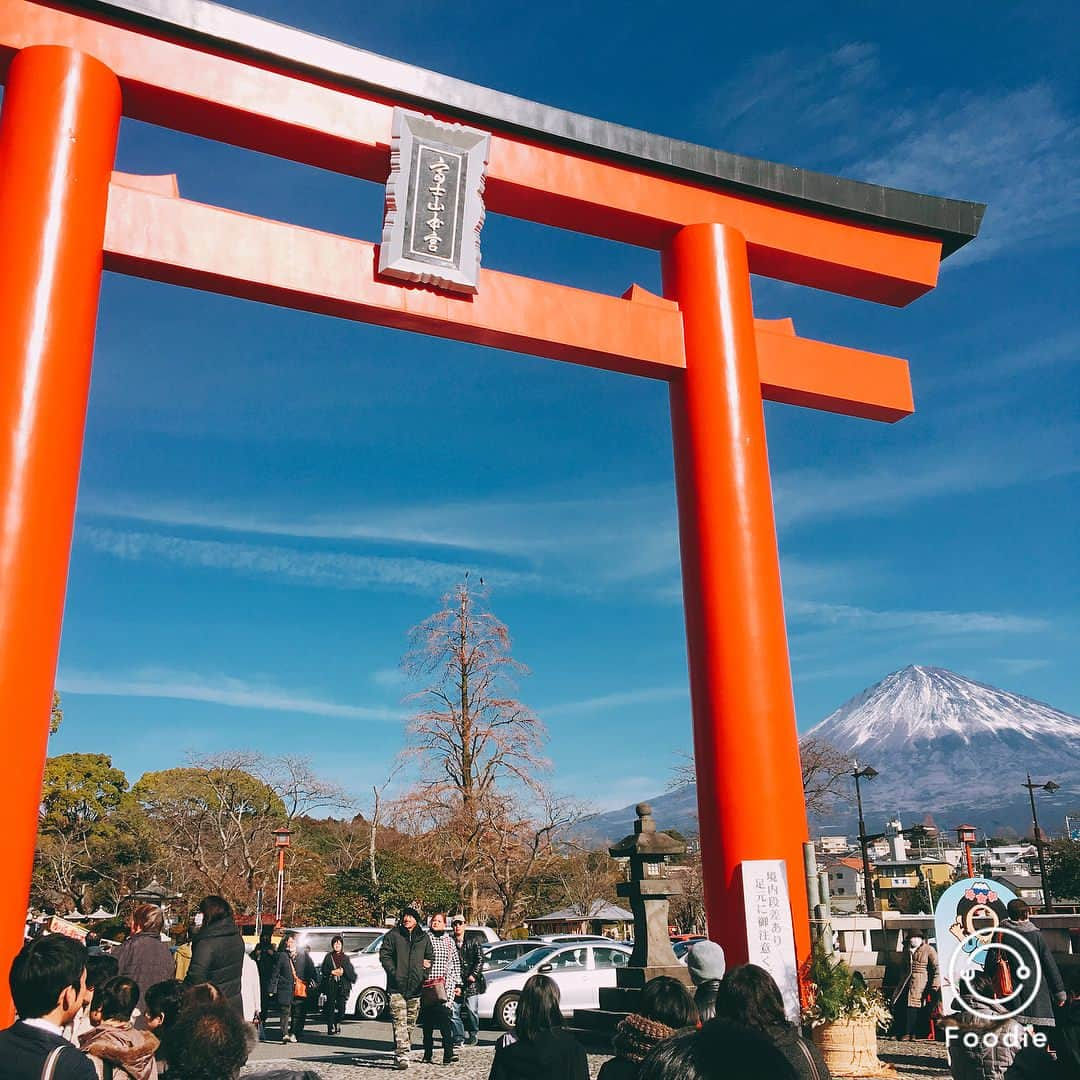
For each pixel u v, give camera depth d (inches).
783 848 408.5
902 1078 386.0
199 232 385.1
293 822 1615.4
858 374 504.4
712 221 487.8
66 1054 136.9
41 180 350.0
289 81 413.7
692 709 438.9
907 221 526.9
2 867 293.7
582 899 1589.6
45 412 329.7
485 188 450.0
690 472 455.8
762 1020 147.9
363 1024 711.1
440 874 1245.1
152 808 1771.7
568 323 445.7
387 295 412.8
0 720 301.1
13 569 313.0
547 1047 176.7
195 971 279.4
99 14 385.1
